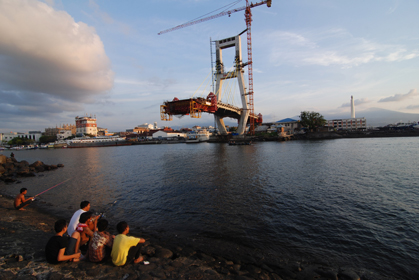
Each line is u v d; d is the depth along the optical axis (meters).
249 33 103.44
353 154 37.03
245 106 91.25
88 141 132.25
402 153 36.25
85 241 7.36
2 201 15.04
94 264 6.26
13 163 34.84
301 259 7.39
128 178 23.27
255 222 10.50
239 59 90.00
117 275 5.78
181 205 13.34
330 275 6.40
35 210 13.17
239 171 24.52
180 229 9.88
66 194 17.11
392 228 9.66
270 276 6.41
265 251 7.91
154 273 5.97
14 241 8.02
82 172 28.86
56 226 6.46
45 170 31.97
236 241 8.66
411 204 12.59
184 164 32.66
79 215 7.57
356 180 18.67
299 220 10.66
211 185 18.20
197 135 122.44
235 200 13.98
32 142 157.62
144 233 9.53
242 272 6.48
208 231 9.59
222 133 106.31
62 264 6.24
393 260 7.30
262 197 14.47
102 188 18.92
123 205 13.80
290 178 20.08
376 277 6.46
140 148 94.00
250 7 100.25
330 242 8.54
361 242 8.52
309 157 35.22
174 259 7.26
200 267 6.59
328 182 18.20
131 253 6.32
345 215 11.21
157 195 15.87
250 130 120.50
